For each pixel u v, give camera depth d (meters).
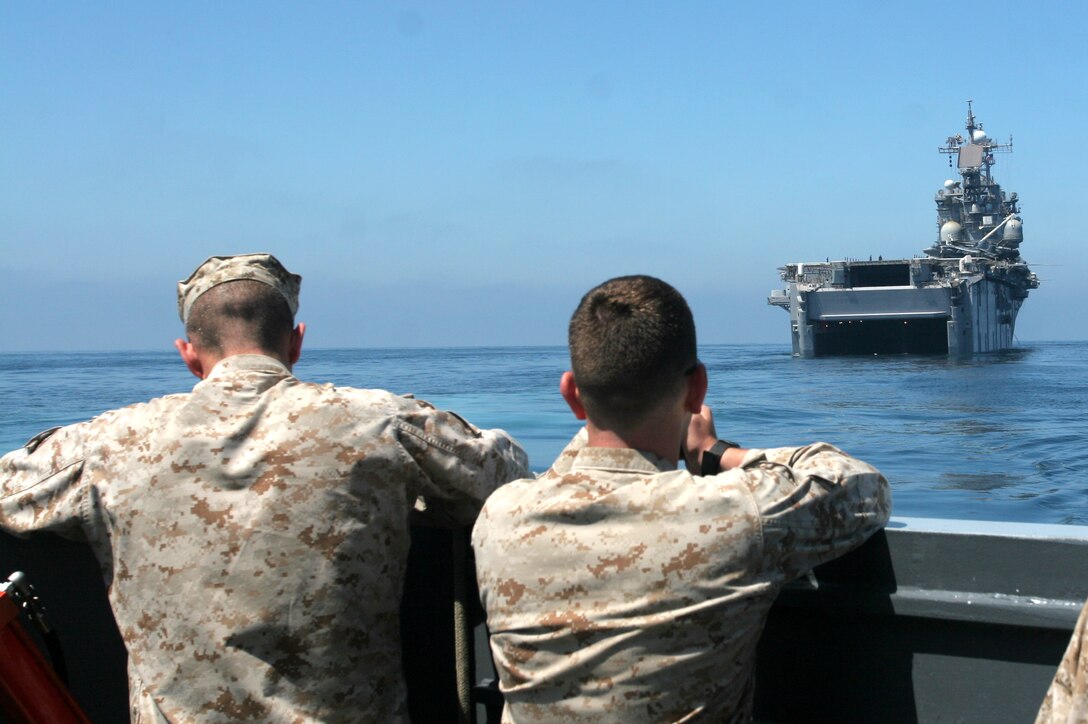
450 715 2.56
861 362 73.56
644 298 1.91
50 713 2.16
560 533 1.86
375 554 2.17
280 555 2.10
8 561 2.62
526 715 1.86
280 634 2.09
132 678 2.16
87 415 28.62
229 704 2.07
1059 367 71.94
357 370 79.25
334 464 2.14
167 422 2.21
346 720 2.12
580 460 1.96
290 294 2.47
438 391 42.75
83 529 2.24
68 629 2.60
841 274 72.19
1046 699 1.48
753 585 1.80
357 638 2.15
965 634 2.12
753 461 2.03
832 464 1.98
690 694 1.78
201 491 2.14
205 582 2.10
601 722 1.79
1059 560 2.01
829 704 2.25
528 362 109.19
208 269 2.43
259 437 2.17
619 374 1.88
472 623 2.45
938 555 2.10
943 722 2.15
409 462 2.18
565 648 1.82
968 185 87.56
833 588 2.16
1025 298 95.12
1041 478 18.36
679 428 1.97
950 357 70.75
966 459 21.75
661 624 1.77
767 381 56.00
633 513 1.84
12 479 2.32
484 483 2.26
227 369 2.29
